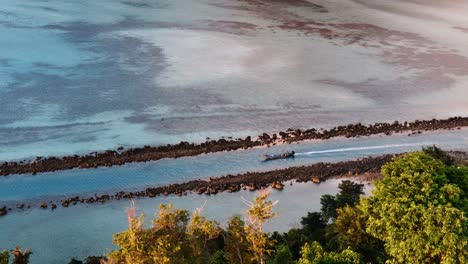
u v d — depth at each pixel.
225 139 103.62
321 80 134.38
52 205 82.19
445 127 110.94
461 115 118.19
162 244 37.69
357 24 183.38
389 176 51.06
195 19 180.00
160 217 40.56
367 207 50.44
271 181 89.25
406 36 172.38
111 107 114.38
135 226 38.59
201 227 44.22
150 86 125.25
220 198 84.56
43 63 136.50
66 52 144.62
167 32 164.88
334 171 92.44
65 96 118.44
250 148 100.50
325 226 69.00
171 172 92.06
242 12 191.62
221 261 48.88
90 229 77.19
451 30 180.75
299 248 61.50
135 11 186.88
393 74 140.25
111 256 39.47
